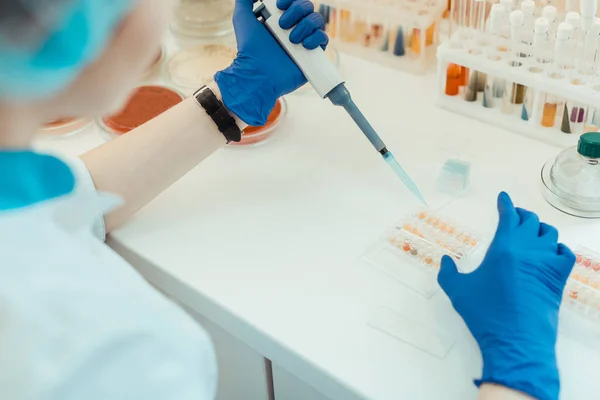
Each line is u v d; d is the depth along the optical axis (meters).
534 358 0.70
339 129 1.05
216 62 1.20
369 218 0.90
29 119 0.52
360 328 0.77
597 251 0.85
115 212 0.89
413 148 1.01
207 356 0.63
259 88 0.93
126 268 0.61
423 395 0.71
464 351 0.74
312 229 0.89
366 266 0.84
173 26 1.26
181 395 0.58
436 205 0.92
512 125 1.03
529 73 0.97
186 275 0.84
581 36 0.94
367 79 1.14
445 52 1.01
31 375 0.51
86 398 0.53
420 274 0.82
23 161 0.52
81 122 1.07
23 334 0.51
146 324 0.56
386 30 1.17
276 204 0.93
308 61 0.90
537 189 0.94
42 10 0.42
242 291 0.82
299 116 1.07
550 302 0.76
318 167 0.98
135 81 0.60
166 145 0.91
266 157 1.00
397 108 1.08
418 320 0.77
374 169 0.98
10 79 0.45
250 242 0.88
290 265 0.84
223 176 0.98
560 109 1.00
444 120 1.06
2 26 0.42
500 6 0.97
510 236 0.80
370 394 0.71
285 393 0.93
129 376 0.55
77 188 0.58
